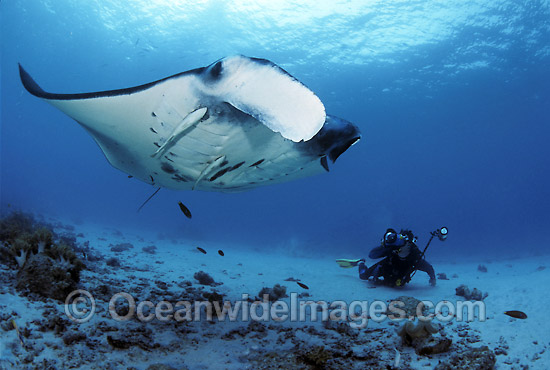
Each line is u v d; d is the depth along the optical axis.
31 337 2.45
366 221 46.44
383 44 22.14
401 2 18.22
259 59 1.87
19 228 5.37
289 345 3.12
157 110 2.50
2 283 3.23
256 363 2.67
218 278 6.01
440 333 3.37
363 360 2.80
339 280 6.44
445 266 11.52
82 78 32.56
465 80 25.98
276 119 1.78
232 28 21.97
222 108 2.39
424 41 21.48
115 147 3.24
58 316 2.72
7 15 21.95
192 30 22.62
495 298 4.73
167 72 29.42
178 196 57.59
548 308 3.97
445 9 18.50
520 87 26.73
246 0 19.28
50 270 3.29
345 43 22.33
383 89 28.52
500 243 26.34
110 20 22.48
